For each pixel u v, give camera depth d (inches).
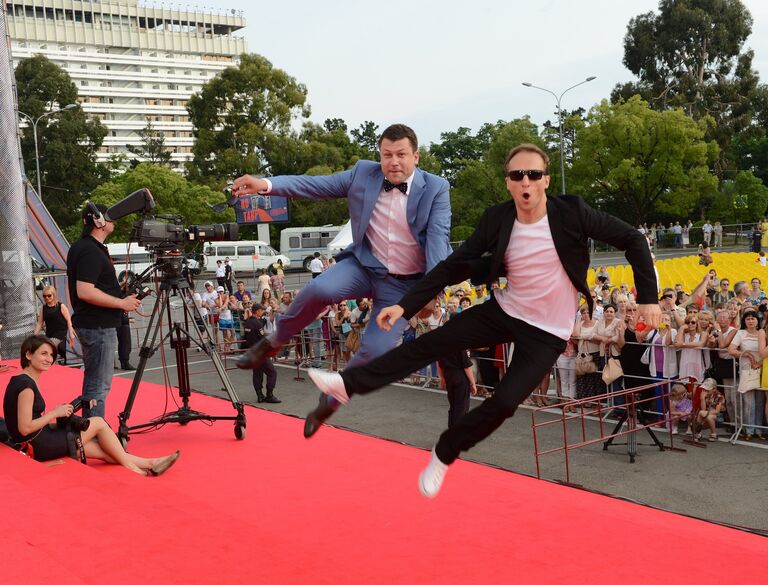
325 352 628.4
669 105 2490.2
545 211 120.9
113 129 4790.8
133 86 4872.0
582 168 1953.7
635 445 358.9
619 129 1883.6
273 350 159.2
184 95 5024.6
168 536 142.2
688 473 335.6
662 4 2551.7
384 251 157.8
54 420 226.8
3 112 476.4
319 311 157.8
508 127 2116.1
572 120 1973.4
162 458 227.0
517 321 123.4
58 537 142.0
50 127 2347.4
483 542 150.3
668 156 1897.1
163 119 4958.2
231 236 271.4
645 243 118.6
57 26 4638.3
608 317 435.8
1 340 476.1
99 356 236.7
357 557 144.1
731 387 386.0
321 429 290.0
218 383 593.3
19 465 200.1
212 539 140.6
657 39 2532.0
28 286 487.5
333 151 2237.9
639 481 327.9
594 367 440.8
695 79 2536.9
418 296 123.6
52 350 233.1
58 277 653.3
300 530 164.9
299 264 1883.6
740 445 373.4
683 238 1535.4
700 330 394.0
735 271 871.1
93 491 174.6
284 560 131.1
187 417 272.1
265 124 2237.9
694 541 146.2
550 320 123.0
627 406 362.6
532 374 120.3
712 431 383.2
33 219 637.3
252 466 232.1
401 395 520.1
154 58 4899.1
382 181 155.8
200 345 279.1
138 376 264.4
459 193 2223.2
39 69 2386.8
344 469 223.5
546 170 118.7
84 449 222.8
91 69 4699.8
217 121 2246.6
